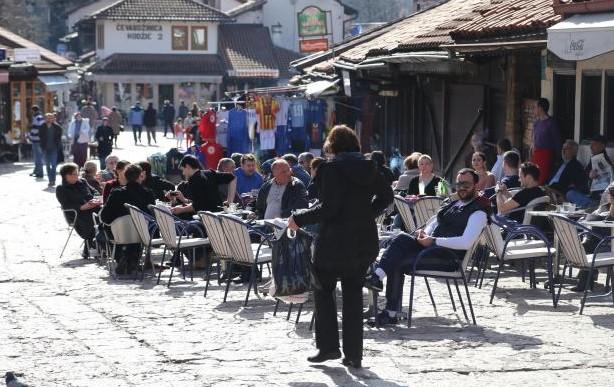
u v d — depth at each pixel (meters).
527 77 30.17
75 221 25.67
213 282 21.86
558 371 14.12
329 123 43.75
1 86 61.78
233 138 41.41
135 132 83.38
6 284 22.00
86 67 113.50
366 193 14.06
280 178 21.34
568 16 23.97
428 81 36.44
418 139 39.53
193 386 13.64
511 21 26.52
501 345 15.52
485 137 32.69
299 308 17.31
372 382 13.69
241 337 16.41
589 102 26.12
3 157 62.12
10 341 16.38
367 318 17.28
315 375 14.05
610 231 19.66
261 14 124.25
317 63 50.97
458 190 17.06
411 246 16.89
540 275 21.62
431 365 14.45
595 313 17.70
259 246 18.91
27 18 123.81
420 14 48.72
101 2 144.12
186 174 23.50
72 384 13.83
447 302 18.81
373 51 36.12
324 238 14.05
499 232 18.86
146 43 114.38
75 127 54.34
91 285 21.70
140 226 22.22
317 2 123.81
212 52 115.19
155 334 16.73
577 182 24.20
